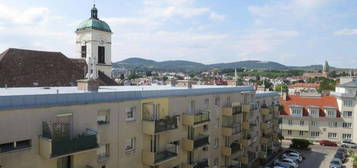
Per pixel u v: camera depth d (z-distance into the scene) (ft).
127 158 79.36
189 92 103.50
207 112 108.27
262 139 180.86
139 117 82.69
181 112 100.12
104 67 193.88
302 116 261.85
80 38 193.47
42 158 59.41
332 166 168.55
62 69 142.72
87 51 190.60
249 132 157.58
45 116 59.41
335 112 256.32
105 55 195.83
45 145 57.26
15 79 123.34
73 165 64.75
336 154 198.90
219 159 129.39
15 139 54.80
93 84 77.56
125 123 78.23
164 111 91.45
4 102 53.26
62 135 61.36
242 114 149.28
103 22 195.93
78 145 61.26
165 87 112.27
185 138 102.83
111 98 73.72
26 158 56.75
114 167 75.31
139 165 83.66
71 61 158.51
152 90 87.56
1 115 52.75
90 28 186.70
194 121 99.19
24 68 130.00
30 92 68.64
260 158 175.94
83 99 66.69
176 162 99.25
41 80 130.82
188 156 107.14
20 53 134.51
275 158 191.11
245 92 145.69
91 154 68.23
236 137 144.66
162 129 84.74
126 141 80.48
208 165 118.21
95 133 65.82
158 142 90.12
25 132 56.34
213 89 119.96
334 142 250.37
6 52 131.64
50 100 60.29
